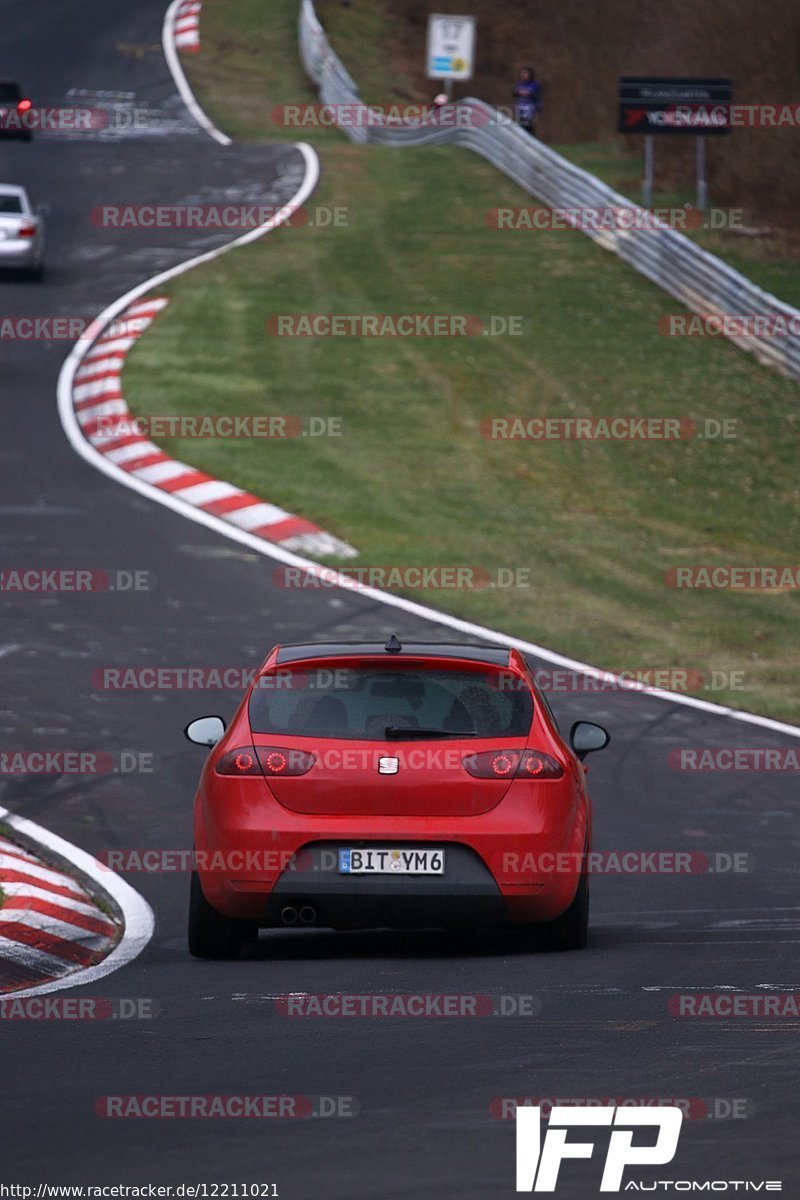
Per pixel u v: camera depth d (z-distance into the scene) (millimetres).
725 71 151250
